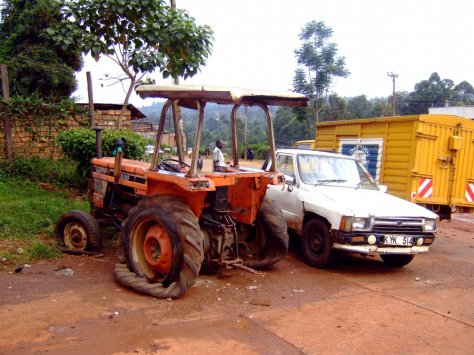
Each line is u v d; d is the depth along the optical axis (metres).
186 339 4.15
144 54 9.49
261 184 6.22
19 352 3.73
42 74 15.36
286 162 8.15
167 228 5.12
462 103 51.31
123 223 5.67
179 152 6.71
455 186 9.71
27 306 4.66
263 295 5.50
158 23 9.27
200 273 6.21
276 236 6.38
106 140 9.52
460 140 9.41
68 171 10.23
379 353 4.13
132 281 5.30
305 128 49.44
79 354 3.76
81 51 9.51
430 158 9.27
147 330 4.29
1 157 10.29
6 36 17.02
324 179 7.80
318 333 4.48
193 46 9.55
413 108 53.41
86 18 9.36
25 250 6.30
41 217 7.70
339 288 5.99
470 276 7.00
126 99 10.67
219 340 4.18
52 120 10.73
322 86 42.03
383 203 7.02
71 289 5.21
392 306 5.38
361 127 10.40
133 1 9.01
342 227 6.43
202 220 5.91
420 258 8.16
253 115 72.25
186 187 5.05
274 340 4.26
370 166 10.10
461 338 4.55
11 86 14.77
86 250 6.54
